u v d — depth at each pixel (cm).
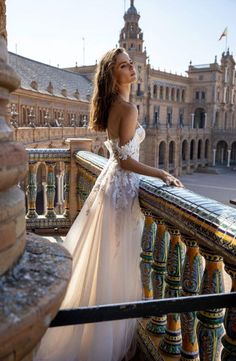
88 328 270
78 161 549
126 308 137
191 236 210
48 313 104
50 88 4644
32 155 560
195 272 217
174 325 249
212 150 8306
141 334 287
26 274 114
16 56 4809
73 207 571
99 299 278
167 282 249
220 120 9544
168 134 6956
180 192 240
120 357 280
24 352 102
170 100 8681
